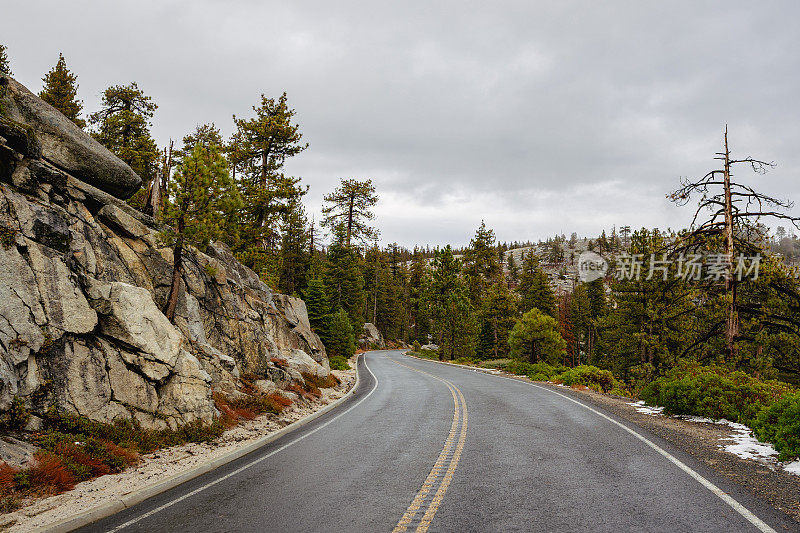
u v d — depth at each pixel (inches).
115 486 285.9
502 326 2423.7
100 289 428.1
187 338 550.0
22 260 363.6
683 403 481.1
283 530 204.7
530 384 903.7
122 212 554.9
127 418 392.8
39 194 422.6
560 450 341.4
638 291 1216.8
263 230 1230.3
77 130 543.8
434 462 318.7
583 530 191.2
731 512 205.9
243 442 422.3
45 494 262.5
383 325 3656.5
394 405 641.6
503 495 241.3
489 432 420.5
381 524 206.2
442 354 2165.4
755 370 727.1
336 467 317.7
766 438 344.5
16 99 495.5
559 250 7485.2
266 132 1262.3
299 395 697.0
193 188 570.9
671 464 291.4
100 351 400.8
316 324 1723.7
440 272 2242.9
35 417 326.6
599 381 894.4
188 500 256.8
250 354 690.8
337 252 2551.7
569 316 2822.3
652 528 191.0
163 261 589.3
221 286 703.7
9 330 328.8
